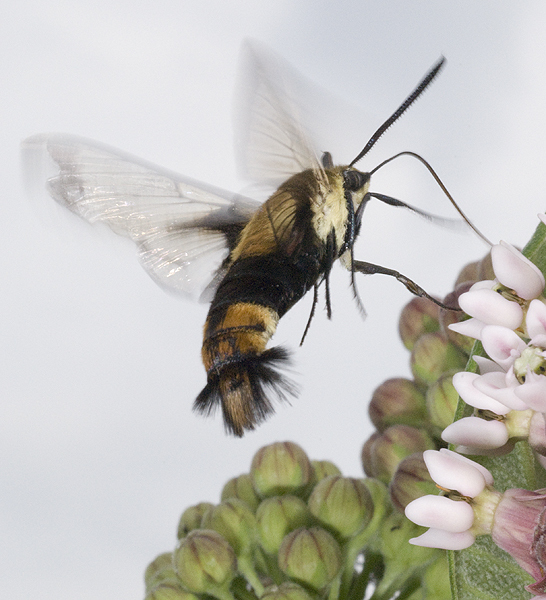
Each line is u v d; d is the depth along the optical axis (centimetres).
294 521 26
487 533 23
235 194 27
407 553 25
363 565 26
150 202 26
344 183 26
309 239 26
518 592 24
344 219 26
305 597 25
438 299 26
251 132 25
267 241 26
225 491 27
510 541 23
